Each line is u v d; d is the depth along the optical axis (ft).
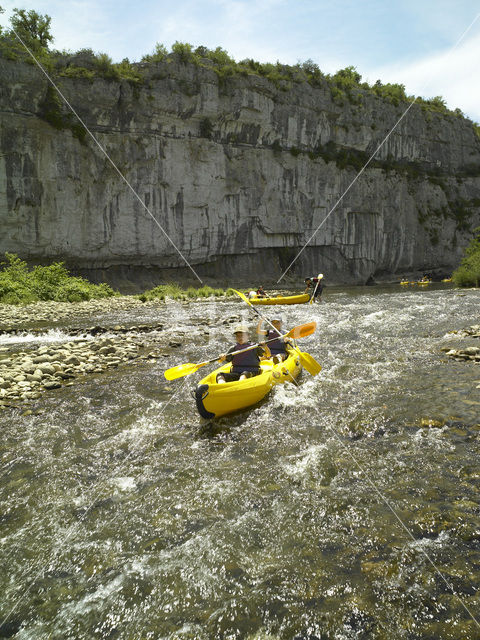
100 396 21.49
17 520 11.61
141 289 111.75
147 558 10.08
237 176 126.00
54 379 24.32
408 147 163.53
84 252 101.35
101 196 102.42
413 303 59.06
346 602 8.57
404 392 20.25
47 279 75.31
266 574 9.42
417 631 7.84
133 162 106.01
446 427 16.12
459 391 19.89
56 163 93.61
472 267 98.32
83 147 98.22
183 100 109.29
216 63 119.65
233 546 10.34
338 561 9.68
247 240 130.72
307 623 8.14
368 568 9.41
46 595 9.12
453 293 76.38
